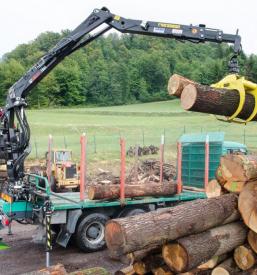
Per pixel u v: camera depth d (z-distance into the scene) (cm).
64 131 4191
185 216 450
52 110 7475
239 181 502
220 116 550
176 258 445
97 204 924
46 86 8919
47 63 1028
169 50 11844
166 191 1023
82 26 1030
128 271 526
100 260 872
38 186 917
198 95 488
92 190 920
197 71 8794
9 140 974
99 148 2878
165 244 454
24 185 938
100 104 9700
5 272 796
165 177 1609
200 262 452
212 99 499
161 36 1028
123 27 1024
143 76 10494
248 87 529
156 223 429
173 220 441
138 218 430
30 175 961
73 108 8644
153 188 1002
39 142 3275
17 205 930
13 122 1004
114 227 421
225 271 487
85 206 908
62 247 977
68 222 897
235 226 496
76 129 4309
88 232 927
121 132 4109
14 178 948
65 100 9356
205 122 4969
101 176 1830
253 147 2812
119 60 11038
